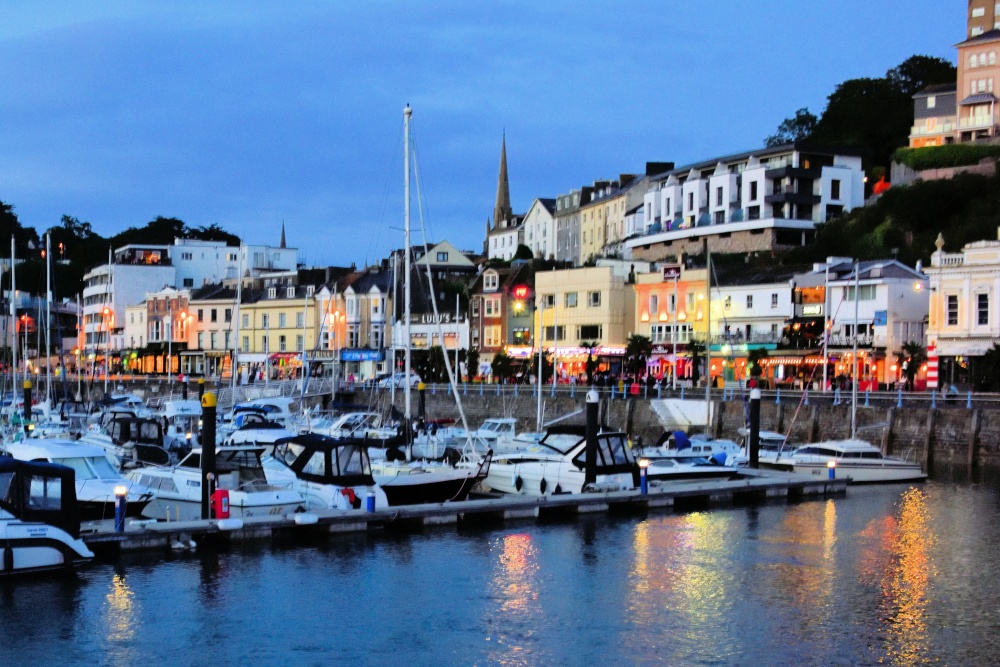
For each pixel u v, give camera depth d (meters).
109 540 37.72
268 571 37.47
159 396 121.56
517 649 30.55
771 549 42.72
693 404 80.94
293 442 46.94
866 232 123.50
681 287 111.06
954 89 144.12
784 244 131.62
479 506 46.06
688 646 30.91
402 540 42.44
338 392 109.94
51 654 29.48
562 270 121.38
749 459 62.91
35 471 35.41
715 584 37.34
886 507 52.47
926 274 96.69
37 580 35.22
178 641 30.66
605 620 33.16
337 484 45.22
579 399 89.19
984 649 30.72
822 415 74.00
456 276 164.88
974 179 120.12
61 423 73.38
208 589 35.22
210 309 156.25
